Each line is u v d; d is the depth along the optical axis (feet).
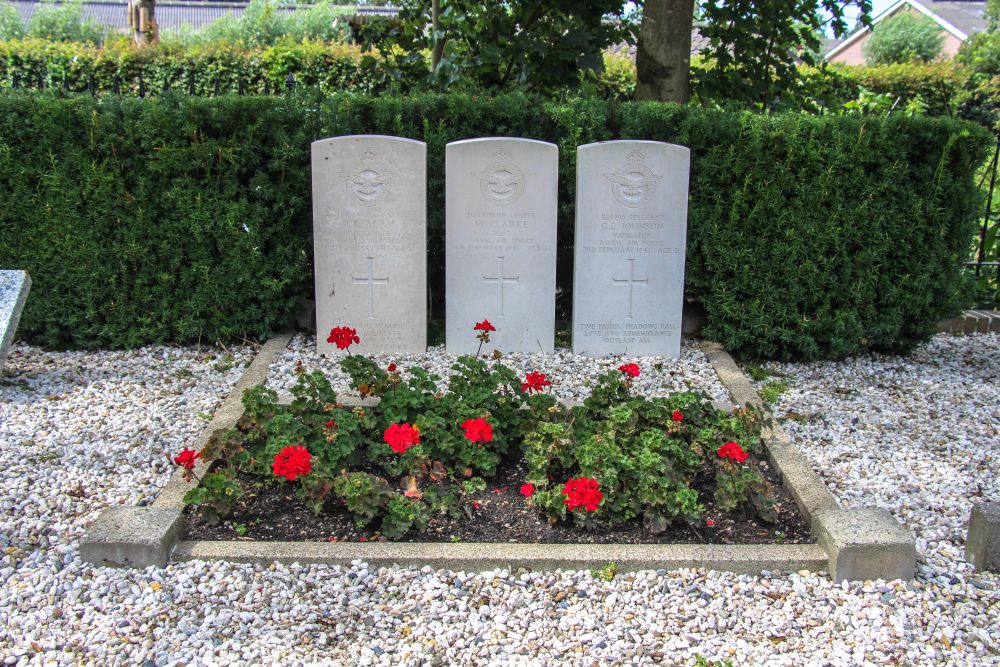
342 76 49.01
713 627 10.29
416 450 12.54
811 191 20.08
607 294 20.01
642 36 25.14
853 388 19.12
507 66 26.73
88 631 9.93
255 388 14.17
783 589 11.01
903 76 58.44
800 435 16.14
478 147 19.06
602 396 14.80
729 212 20.43
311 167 19.89
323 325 19.75
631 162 19.31
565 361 19.83
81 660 9.45
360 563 11.19
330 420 13.07
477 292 19.86
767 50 27.45
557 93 26.40
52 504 12.69
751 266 20.38
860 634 10.16
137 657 9.51
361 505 11.78
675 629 10.23
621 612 10.53
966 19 103.30
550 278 19.93
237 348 20.62
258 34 73.56
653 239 19.75
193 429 15.60
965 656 9.80
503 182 19.30
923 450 15.66
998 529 11.25
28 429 15.40
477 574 11.21
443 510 12.29
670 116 20.75
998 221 26.32
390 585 10.94
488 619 10.41
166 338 20.86
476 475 13.55
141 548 10.96
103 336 20.45
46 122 19.40
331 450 12.71
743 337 20.47
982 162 20.53
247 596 10.56
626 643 9.96
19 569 11.00
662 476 12.25
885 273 20.70
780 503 13.06
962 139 20.13
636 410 14.07
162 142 19.62
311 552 11.29
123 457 14.39
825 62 27.94
